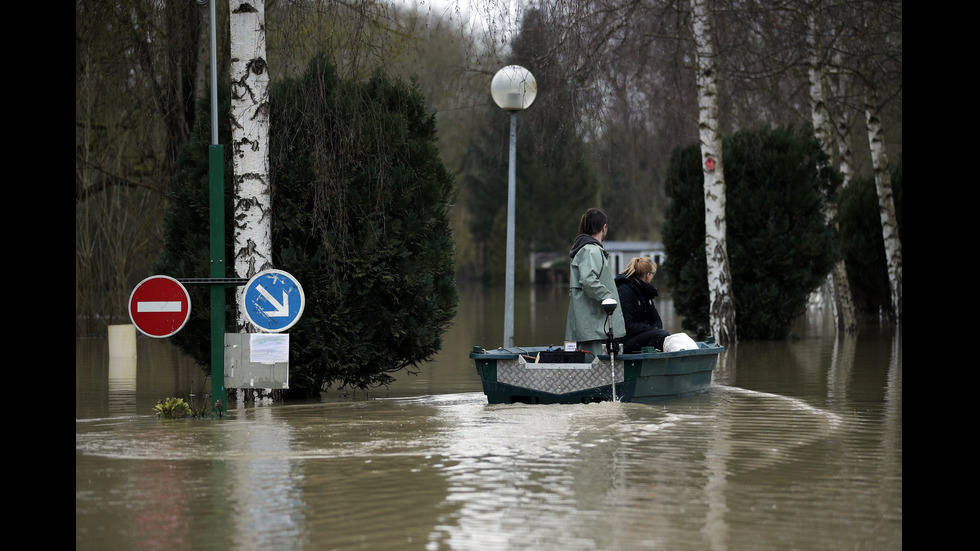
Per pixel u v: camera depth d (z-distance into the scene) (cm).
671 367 1969
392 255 2164
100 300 4828
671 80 4569
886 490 1191
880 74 5094
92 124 4097
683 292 4253
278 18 2155
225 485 1199
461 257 16438
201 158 2255
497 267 14625
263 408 1950
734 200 4116
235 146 2048
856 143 6988
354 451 1399
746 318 4059
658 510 1090
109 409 1983
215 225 1797
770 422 1694
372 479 1228
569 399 1908
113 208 4881
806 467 1319
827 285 6844
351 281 2172
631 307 2166
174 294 1738
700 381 2122
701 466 1316
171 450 1413
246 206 2044
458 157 8650
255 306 1803
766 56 4359
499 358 1923
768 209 4069
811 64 4569
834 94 5578
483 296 10675
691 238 4269
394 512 1077
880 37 4503
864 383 2369
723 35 4328
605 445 1454
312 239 2178
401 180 2203
